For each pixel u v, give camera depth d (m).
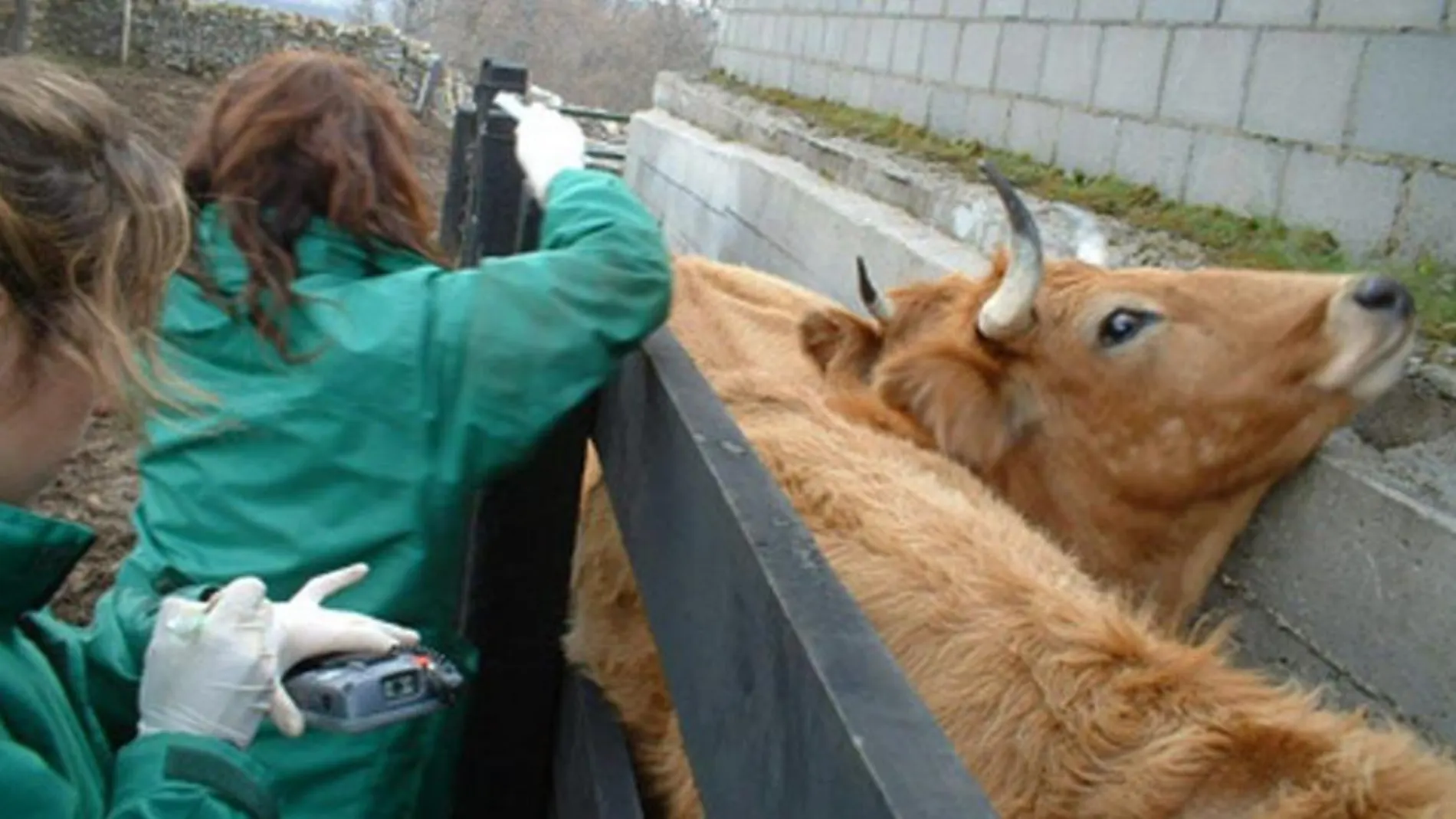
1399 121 4.11
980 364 3.34
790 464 2.09
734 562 1.43
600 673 2.43
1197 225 4.91
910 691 1.08
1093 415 3.40
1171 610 3.60
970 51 7.15
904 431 3.28
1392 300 3.10
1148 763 1.46
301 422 2.11
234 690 1.44
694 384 1.92
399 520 2.13
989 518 2.12
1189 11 5.22
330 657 1.58
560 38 38.62
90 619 5.54
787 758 1.19
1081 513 3.50
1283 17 4.67
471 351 2.11
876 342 3.67
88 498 6.62
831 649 1.15
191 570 2.14
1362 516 3.17
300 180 2.17
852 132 7.96
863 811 0.99
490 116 3.94
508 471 2.22
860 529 1.92
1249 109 4.85
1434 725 2.89
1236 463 3.35
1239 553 3.62
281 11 28.42
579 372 2.14
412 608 2.20
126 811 1.34
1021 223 3.26
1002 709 1.59
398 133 2.30
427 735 2.39
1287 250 4.42
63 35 26.88
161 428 2.17
